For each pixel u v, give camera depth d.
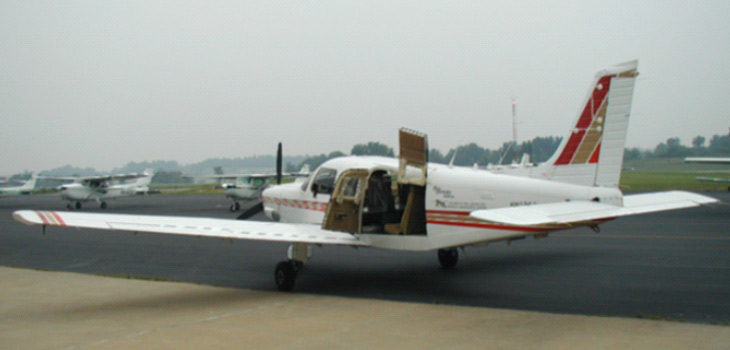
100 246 15.61
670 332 6.32
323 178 11.12
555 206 8.28
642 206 8.44
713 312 7.29
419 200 9.54
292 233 9.38
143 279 10.51
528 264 11.54
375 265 11.82
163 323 7.09
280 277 9.33
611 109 9.08
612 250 13.23
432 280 10.03
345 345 5.95
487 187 8.80
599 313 7.34
